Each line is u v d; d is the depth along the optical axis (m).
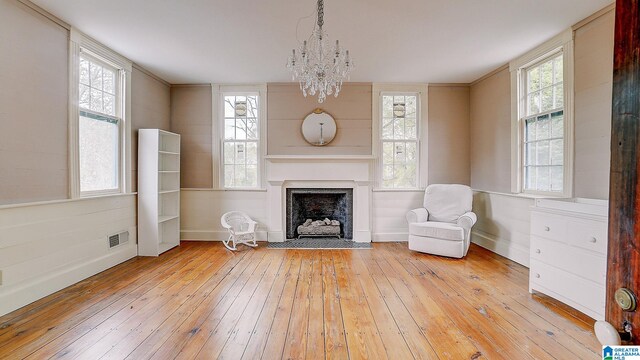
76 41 3.16
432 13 2.85
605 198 2.79
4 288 2.48
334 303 2.69
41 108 2.82
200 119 5.02
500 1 2.66
